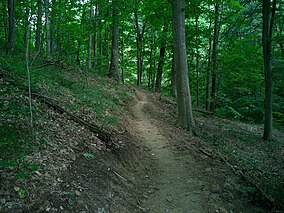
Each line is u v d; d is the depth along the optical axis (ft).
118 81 62.13
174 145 28.58
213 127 46.80
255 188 20.04
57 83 32.37
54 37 53.21
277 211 17.99
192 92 74.79
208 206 17.12
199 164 23.84
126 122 32.91
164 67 88.69
